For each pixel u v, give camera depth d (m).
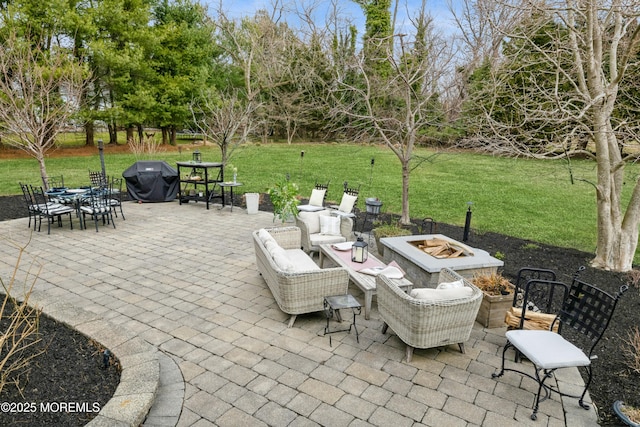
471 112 7.70
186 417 2.84
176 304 4.68
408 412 2.96
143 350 3.38
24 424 2.54
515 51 7.27
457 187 14.12
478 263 4.88
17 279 5.26
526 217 10.10
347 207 7.97
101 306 4.59
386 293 3.93
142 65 21.17
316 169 17.73
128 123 21.80
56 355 3.33
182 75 24.30
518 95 7.49
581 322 3.41
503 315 4.35
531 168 15.98
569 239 8.19
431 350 3.86
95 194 8.23
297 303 4.14
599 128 5.80
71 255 6.38
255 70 15.48
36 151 9.27
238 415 2.88
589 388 3.35
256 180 14.75
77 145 24.48
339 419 2.87
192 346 3.79
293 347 3.82
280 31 14.12
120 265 5.96
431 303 3.41
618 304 5.01
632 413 2.94
